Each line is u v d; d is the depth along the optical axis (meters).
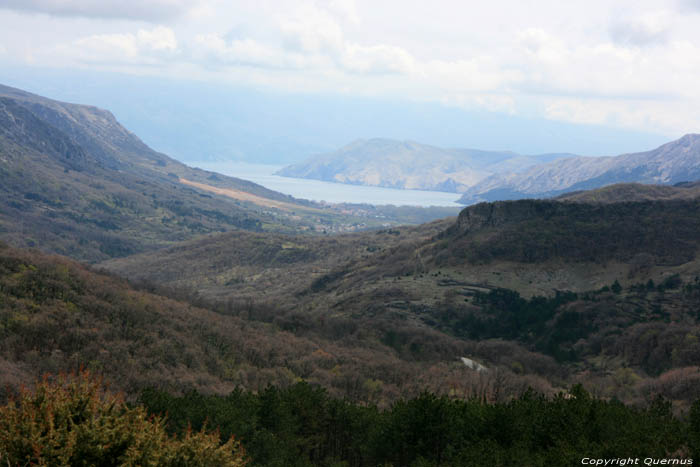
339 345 155.25
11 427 25.42
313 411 69.75
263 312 192.38
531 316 182.38
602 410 58.03
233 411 61.22
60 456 24.56
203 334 139.25
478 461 49.06
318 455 71.19
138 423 27.44
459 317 190.00
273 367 128.75
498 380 110.62
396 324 181.25
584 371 147.62
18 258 143.12
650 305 172.38
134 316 135.12
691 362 129.88
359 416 69.62
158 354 117.88
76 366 99.62
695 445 45.44
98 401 28.20
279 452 58.22
